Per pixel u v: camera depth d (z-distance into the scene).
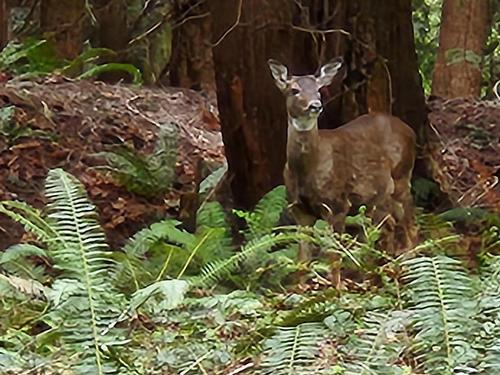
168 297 7.02
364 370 5.62
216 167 13.23
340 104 11.39
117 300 6.90
